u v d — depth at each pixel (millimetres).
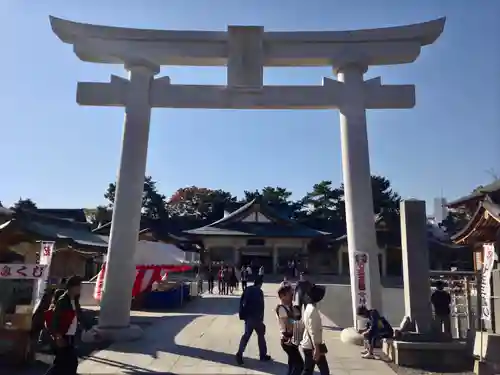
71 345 7410
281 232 53250
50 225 35031
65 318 7355
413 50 12789
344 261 53062
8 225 16359
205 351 10555
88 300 20969
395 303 20828
